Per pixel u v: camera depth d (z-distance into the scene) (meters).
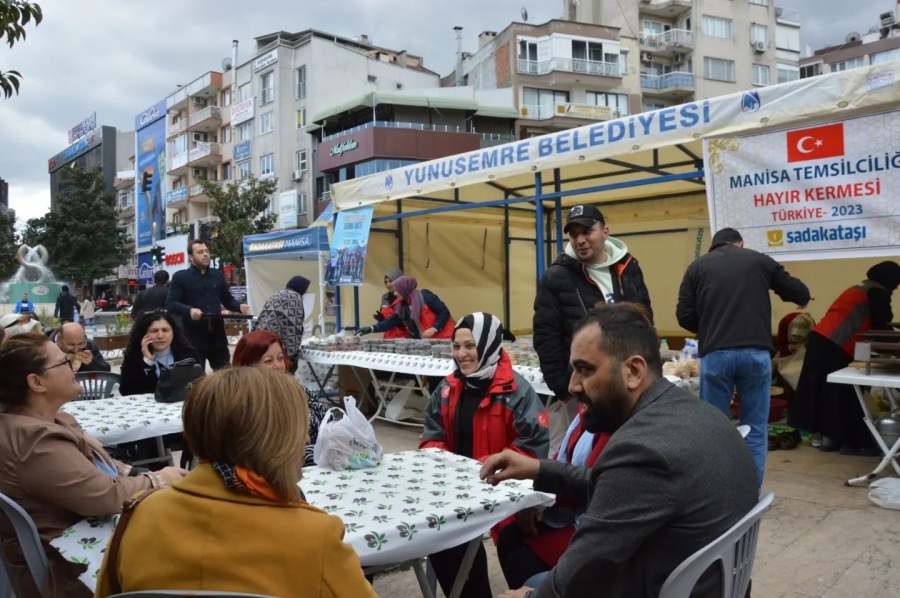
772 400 6.50
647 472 1.56
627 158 7.86
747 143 5.14
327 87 39.47
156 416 3.87
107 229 43.34
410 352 6.68
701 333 4.32
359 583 1.41
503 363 3.26
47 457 2.21
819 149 4.78
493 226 10.70
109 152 66.94
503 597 1.90
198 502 1.36
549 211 10.97
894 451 4.59
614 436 1.69
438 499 2.30
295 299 6.36
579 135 6.26
